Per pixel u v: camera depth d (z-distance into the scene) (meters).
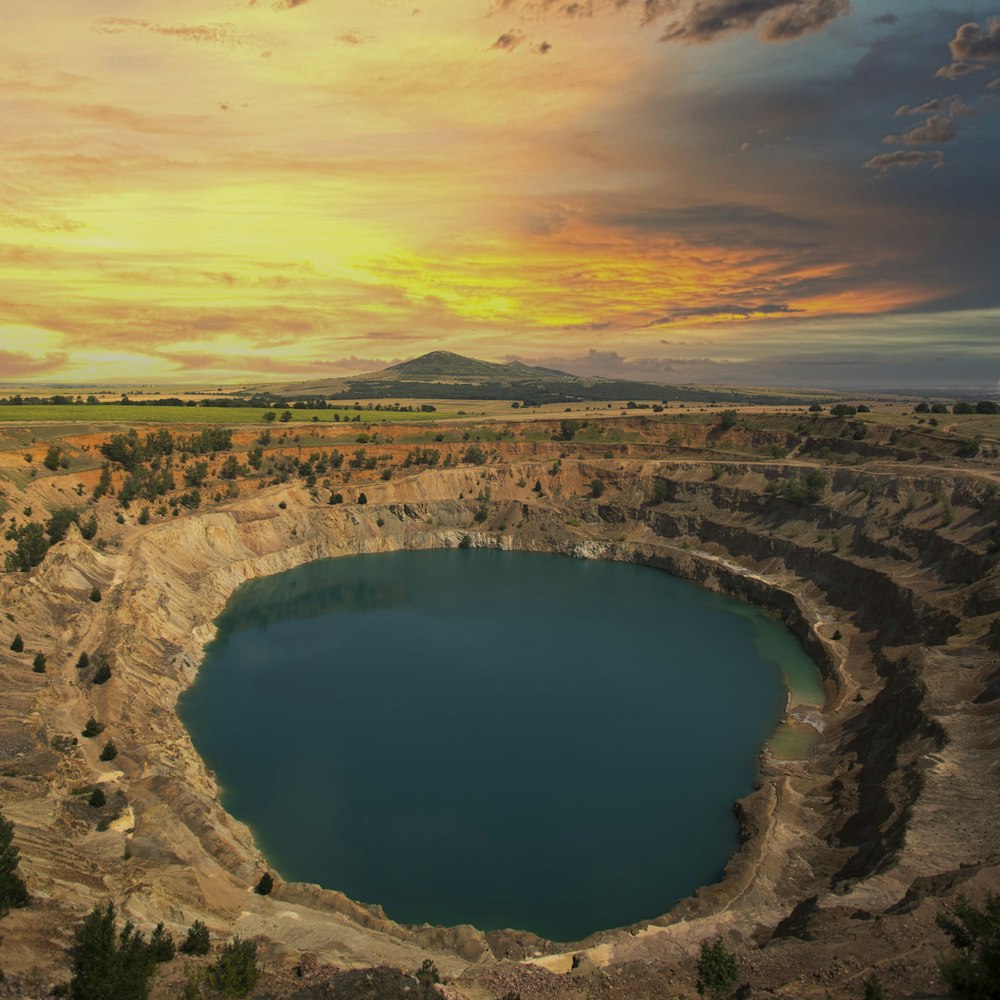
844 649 93.00
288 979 37.00
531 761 71.00
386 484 161.88
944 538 98.12
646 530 152.12
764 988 36.72
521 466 169.00
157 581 104.06
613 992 39.47
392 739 75.12
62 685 71.12
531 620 113.12
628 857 57.03
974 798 51.75
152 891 42.75
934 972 35.09
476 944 45.66
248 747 73.06
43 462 125.38
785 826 58.25
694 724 78.75
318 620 113.19
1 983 31.34
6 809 48.56
